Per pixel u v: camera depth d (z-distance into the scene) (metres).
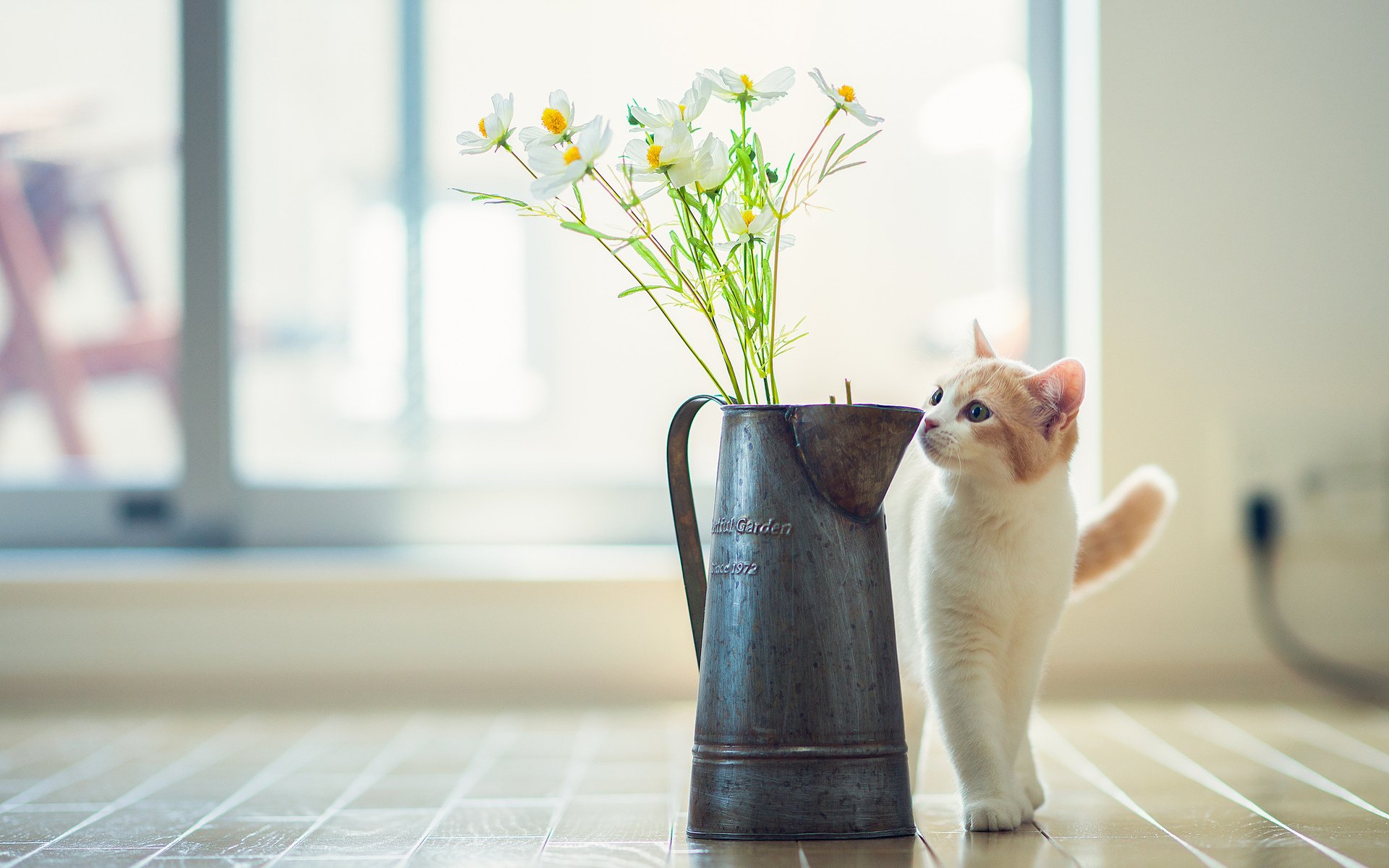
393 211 2.05
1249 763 1.52
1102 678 1.87
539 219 2.04
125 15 2.04
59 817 1.36
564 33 2.03
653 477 2.05
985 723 1.32
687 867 1.19
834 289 2.02
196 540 2.04
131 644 1.87
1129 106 1.88
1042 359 2.00
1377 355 1.87
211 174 2.01
